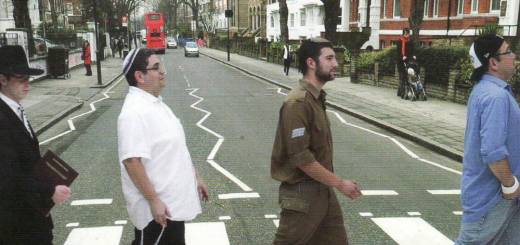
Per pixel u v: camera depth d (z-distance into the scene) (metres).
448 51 16.56
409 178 7.76
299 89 3.33
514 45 16.88
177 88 22.06
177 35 105.38
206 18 105.00
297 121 3.21
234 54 57.81
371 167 8.45
